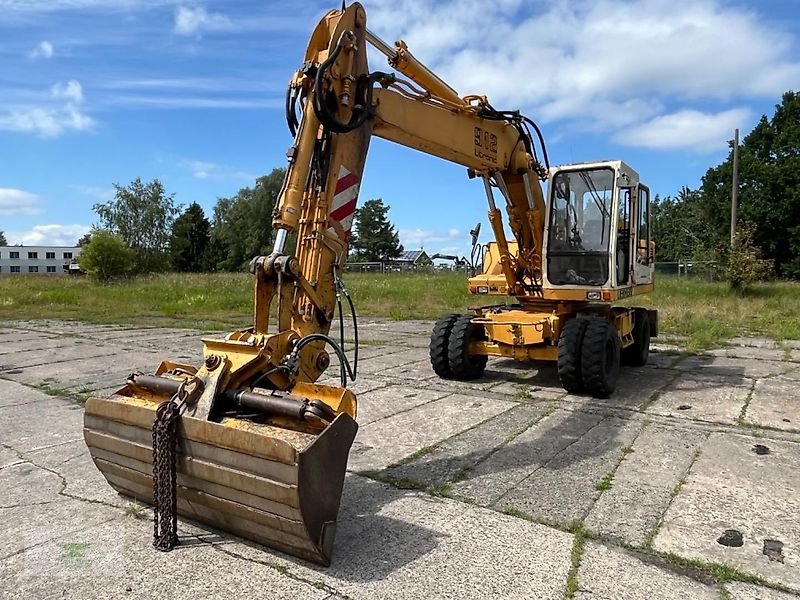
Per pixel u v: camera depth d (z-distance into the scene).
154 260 58.19
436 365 8.04
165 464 3.39
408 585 3.14
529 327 7.44
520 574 3.26
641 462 4.95
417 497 4.27
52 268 99.81
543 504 4.15
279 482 3.07
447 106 5.89
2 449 5.32
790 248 38.41
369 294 21.12
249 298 19.53
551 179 7.75
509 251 8.22
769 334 12.65
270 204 66.12
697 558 3.44
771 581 3.21
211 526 3.71
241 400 3.47
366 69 4.61
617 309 8.72
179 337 12.20
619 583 3.19
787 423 6.02
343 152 4.39
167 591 3.09
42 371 8.70
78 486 4.47
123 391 3.95
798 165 37.75
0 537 3.68
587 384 6.98
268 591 3.08
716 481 4.54
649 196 8.77
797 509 4.07
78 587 3.14
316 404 3.30
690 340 11.55
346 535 3.69
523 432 5.75
